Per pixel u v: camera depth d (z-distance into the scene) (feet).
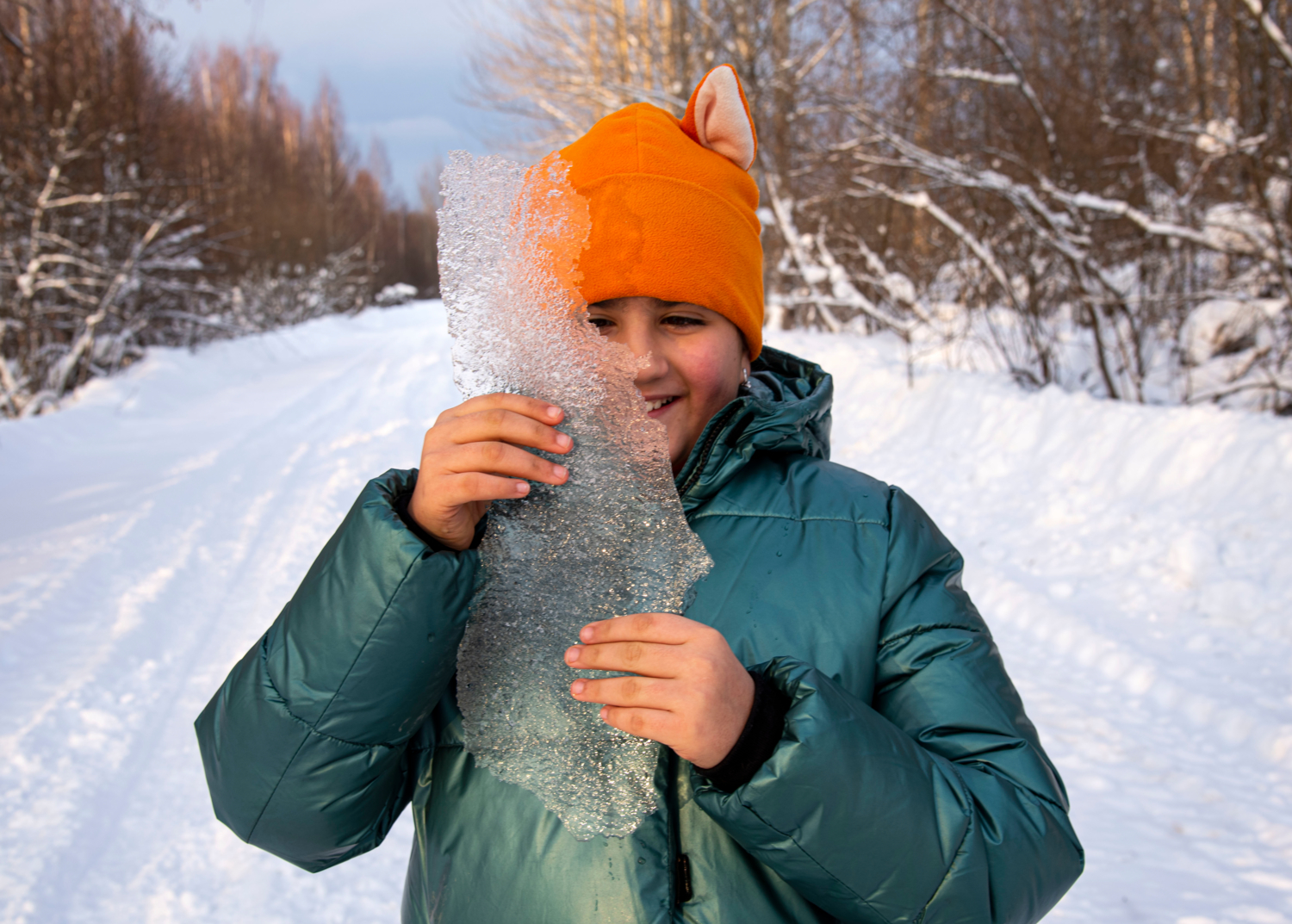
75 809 8.62
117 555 16.37
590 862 2.68
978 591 13.11
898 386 24.58
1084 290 20.18
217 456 26.68
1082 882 7.22
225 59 112.57
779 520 3.22
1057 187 21.86
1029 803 2.74
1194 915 6.71
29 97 41.47
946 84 26.89
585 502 2.52
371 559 2.56
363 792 2.76
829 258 33.32
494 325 2.55
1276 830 7.57
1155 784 8.43
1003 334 25.94
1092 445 16.25
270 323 78.13
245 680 2.78
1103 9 24.72
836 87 33.86
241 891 7.57
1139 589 12.27
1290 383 17.80
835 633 2.98
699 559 2.62
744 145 3.61
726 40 38.75
